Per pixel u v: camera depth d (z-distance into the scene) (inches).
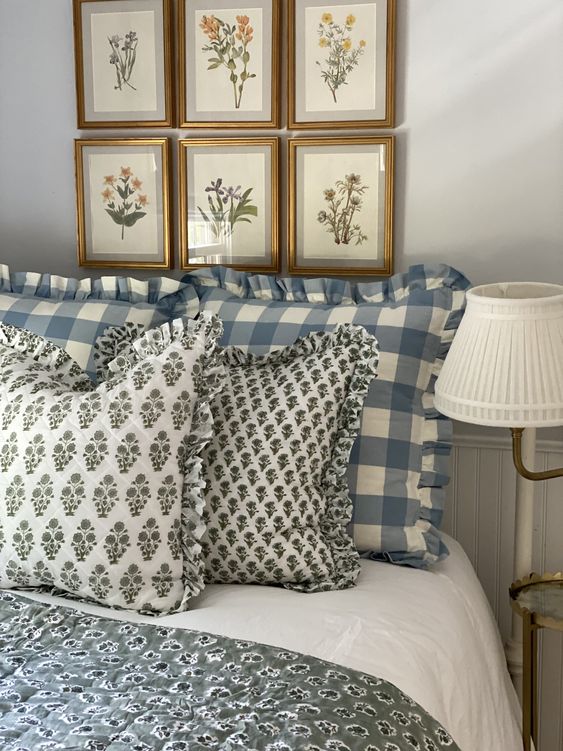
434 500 82.0
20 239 105.0
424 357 83.4
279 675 56.9
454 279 86.4
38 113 102.5
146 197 100.2
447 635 68.9
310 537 72.6
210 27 95.3
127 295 92.8
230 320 87.4
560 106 87.7
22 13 100.9
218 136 97.9
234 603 69.1
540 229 90.1
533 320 72.5
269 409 74.7
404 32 90.8
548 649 94.5
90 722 50.8
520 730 80.3
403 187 93.3
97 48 98.7
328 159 94.2
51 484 68.2
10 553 69.2
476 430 93.5
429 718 56.8
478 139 90.5
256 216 97.5
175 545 69.1
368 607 68.5
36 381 74.2
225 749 48.9
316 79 93.0
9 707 52.2
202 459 72.0
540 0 86.7
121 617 66.9
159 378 70.6
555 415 72.3
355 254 95.2
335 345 78.1
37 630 61.8
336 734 51.1
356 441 79.9
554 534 92.7
